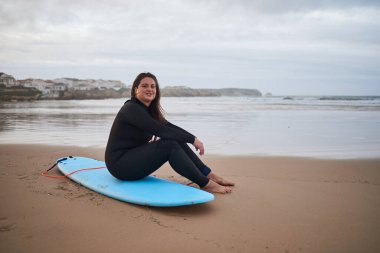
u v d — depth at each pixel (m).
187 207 3.23
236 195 3.64
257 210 3.17
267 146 7.21
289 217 3.00
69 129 9.62
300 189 3.92
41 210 3.02
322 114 15.82
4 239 2.41
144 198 3.13
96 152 6.33
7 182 3.94
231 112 17.06
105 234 2.55
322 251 2.37
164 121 4.04
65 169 4.35
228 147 7.08
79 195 3.49
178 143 3.64
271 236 2.59
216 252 2.31
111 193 3.38
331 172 4.88
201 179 3.53
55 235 2.51
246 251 2.34
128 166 3.54
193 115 14.95
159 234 2.58
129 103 3.57
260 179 4.42
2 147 6.72
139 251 2.29
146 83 3.67
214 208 3.21
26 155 5.90
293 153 6.42
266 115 15.07
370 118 13.61
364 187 4.03
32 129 9.60
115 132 3.62
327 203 3.40
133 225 2.74
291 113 16.44
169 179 4.42
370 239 2.56
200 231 2.66
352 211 3.16
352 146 7.23
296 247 2.42
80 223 2.75
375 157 6.01
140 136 3.64
